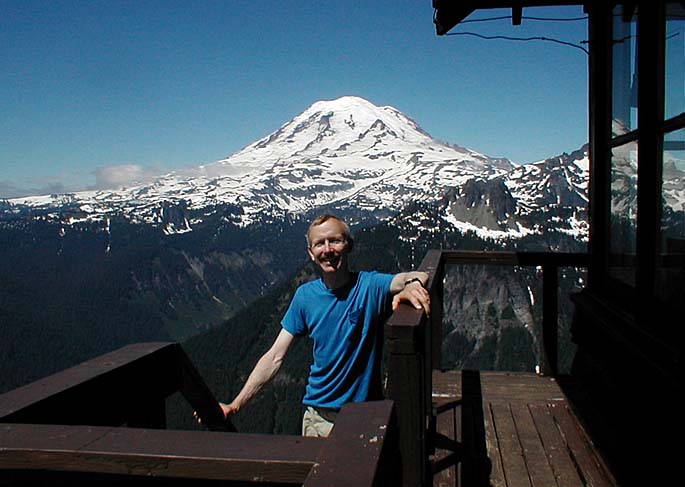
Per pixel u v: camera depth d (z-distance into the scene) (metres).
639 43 3.73
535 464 3.88
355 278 3.01
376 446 1.29
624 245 4.30
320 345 2.99
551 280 5.64
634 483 3.57
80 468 1.36
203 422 2.63
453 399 5.09
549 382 5.49
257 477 1.30
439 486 3.63
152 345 2.30
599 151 4.89
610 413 4.39
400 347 2.29
